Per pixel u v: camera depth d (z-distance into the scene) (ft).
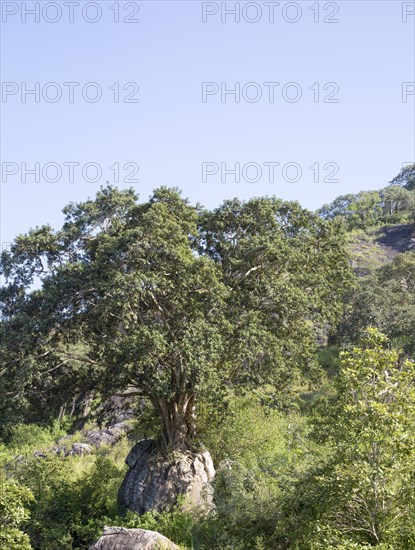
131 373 78.64
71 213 84.74
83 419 88.89
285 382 84.33
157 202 81.66
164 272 76.79
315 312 84.84
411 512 44.93
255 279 82.99
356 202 405.59
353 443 45.83
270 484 60.70
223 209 84.84
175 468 78.79
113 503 81.46
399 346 150.20
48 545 70.59
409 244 319.27
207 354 73.31
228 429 86.74
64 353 80.07
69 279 77.05
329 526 44.98
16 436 133.49
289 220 87.30
